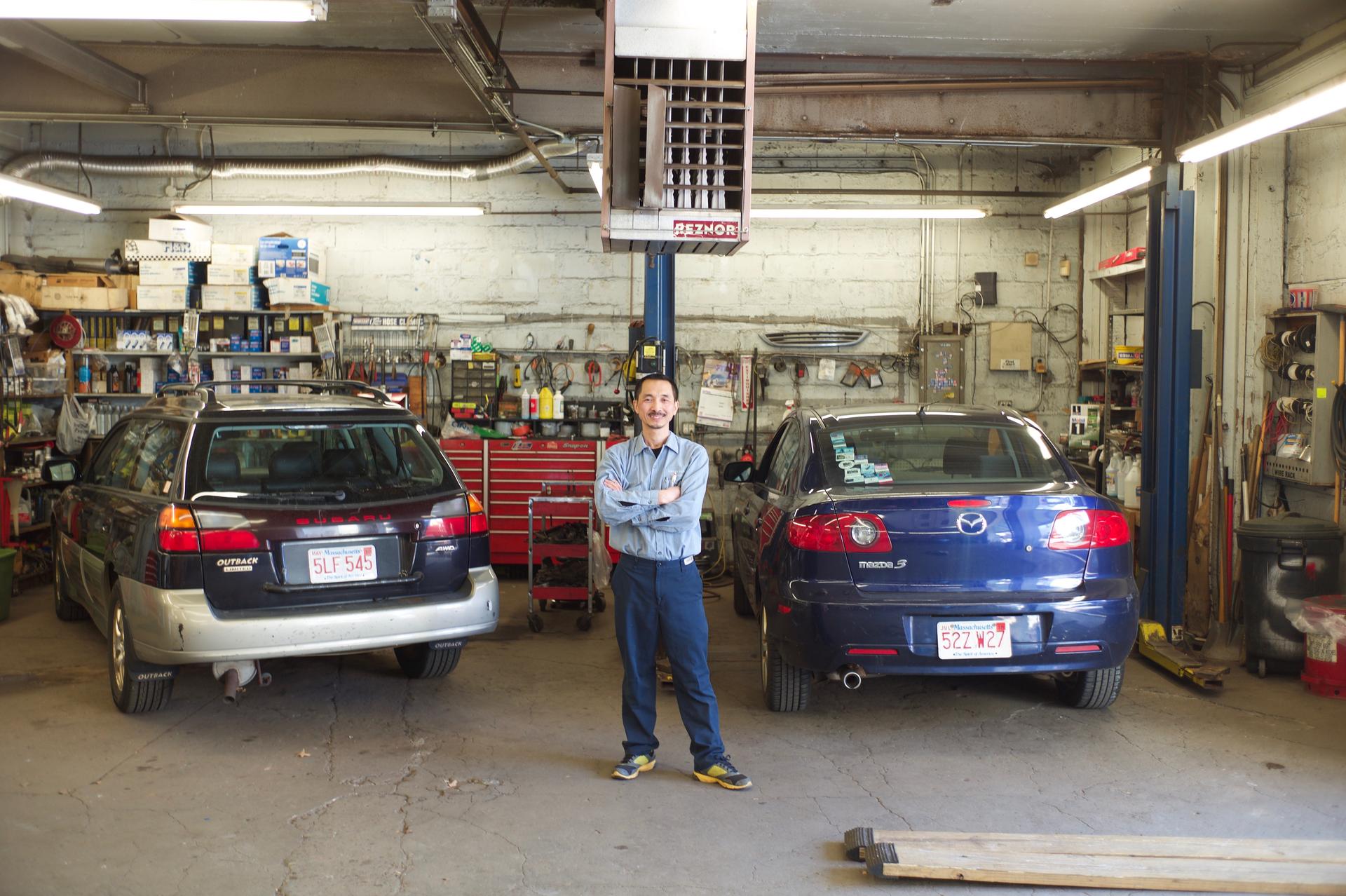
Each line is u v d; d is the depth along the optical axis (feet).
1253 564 16.92
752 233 29.25
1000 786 11.85
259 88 20.43
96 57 19.74
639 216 13.74
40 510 25.88
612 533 11.82
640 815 11.02
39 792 11.67
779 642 13.47
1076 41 18.56
